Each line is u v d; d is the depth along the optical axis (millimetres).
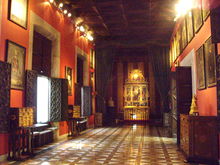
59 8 9828
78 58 13531
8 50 6176
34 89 7395
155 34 14742
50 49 9641
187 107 8281
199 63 7242
